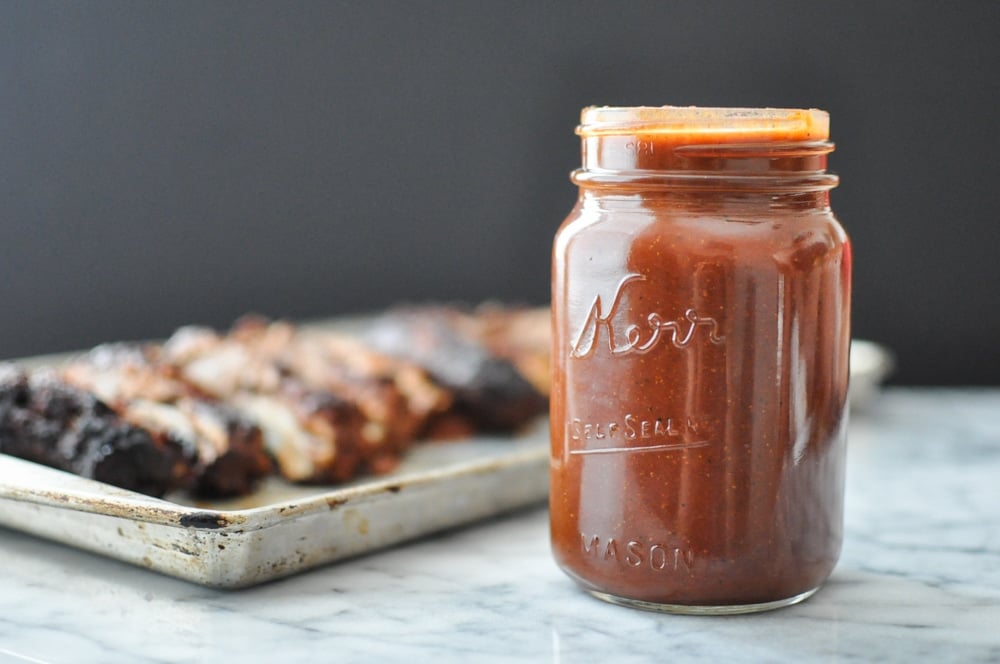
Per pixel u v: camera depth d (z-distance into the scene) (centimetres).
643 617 54
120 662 51
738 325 52
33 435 62
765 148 52
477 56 111
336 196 112
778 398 52
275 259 112
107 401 66
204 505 64
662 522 53
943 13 109
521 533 63
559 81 111
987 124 110
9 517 60
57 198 106
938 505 67
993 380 113
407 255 114
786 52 109
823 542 54
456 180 113
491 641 52
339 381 75
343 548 59
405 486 60
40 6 104
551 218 113
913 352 113
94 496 56
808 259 52
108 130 107
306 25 110
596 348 53
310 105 111
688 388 52
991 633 53
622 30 110
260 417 69
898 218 112
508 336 89
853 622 54
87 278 108
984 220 111
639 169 52
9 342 107
